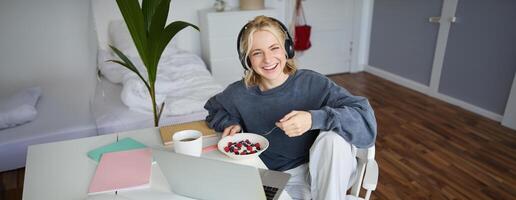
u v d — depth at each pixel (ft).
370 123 3.31
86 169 3.20
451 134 8.55
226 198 2.56
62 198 2.77
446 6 10.09
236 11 10.68
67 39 8.97
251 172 2.21
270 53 3.46
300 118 3.06
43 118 6.78
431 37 10.91
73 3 8.82
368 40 14.06
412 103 10.73
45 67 8.92
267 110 3.84
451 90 10.57
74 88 8.43
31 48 8.67
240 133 3.66
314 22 13.12
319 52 13.67
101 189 2.82
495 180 6.62
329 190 3.17
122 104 7.19
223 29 10.62
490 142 8.09
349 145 3.29
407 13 11.69
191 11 11.41
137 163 3.24
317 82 3.76
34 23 8.54
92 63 9.29
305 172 3.89
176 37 11.05
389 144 8.09
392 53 12.84
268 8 11.46
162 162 2.61
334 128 3.17
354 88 12.34
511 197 6.11
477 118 9.46
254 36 3.42
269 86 3.85
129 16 4.44
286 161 3.96
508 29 8.51
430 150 7.79
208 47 10.84
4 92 8.55
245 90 3.89
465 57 9.86
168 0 4.43
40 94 7.82
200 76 8.70
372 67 14.11
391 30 12.62
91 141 3.79
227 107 4.06
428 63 11.27
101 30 10.48
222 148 3.38
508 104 8.71
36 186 2.93
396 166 7.15
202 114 6.87
